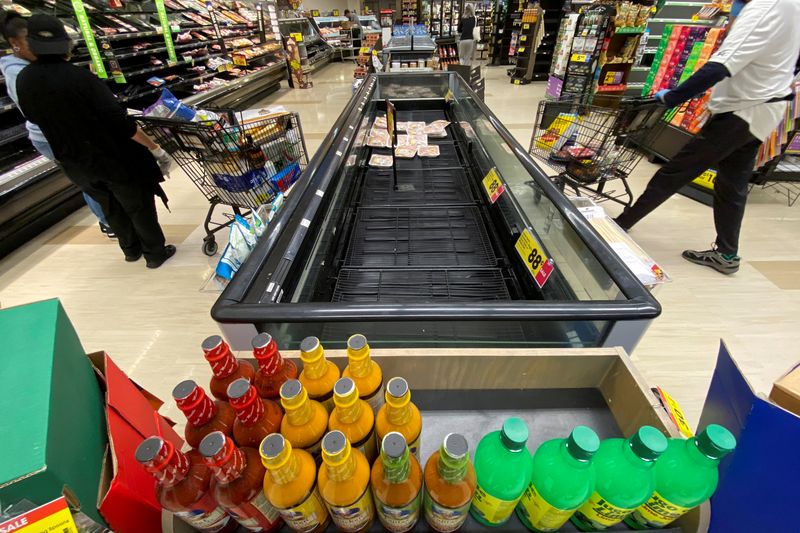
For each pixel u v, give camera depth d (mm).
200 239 2863
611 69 5219
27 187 2768
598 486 533
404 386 551
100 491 545
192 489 509
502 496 538
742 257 2512
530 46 7508
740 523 613
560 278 995
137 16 4523
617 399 747
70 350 661
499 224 1572
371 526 617
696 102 3414
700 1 4863
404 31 5684
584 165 2562
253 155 2055
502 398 806
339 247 1502
